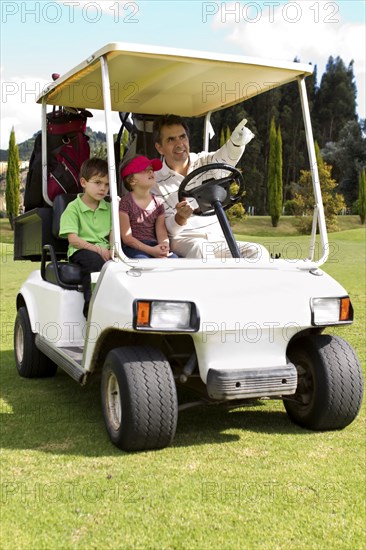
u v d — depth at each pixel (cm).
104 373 292
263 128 4156
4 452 281
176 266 287
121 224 328
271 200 2931
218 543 198
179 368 323
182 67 325
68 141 398
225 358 280
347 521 212
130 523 211
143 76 342
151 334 323
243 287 285
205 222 369
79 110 410
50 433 308
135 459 271
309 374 312
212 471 256
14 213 3106
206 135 446
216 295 278
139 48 283
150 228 339
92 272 341
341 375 299
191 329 269
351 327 596
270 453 278
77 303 352
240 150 379
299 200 2891
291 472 254
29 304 414
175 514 217
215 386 270
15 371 462
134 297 265
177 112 434
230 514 217
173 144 378
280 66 313
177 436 303
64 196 373
